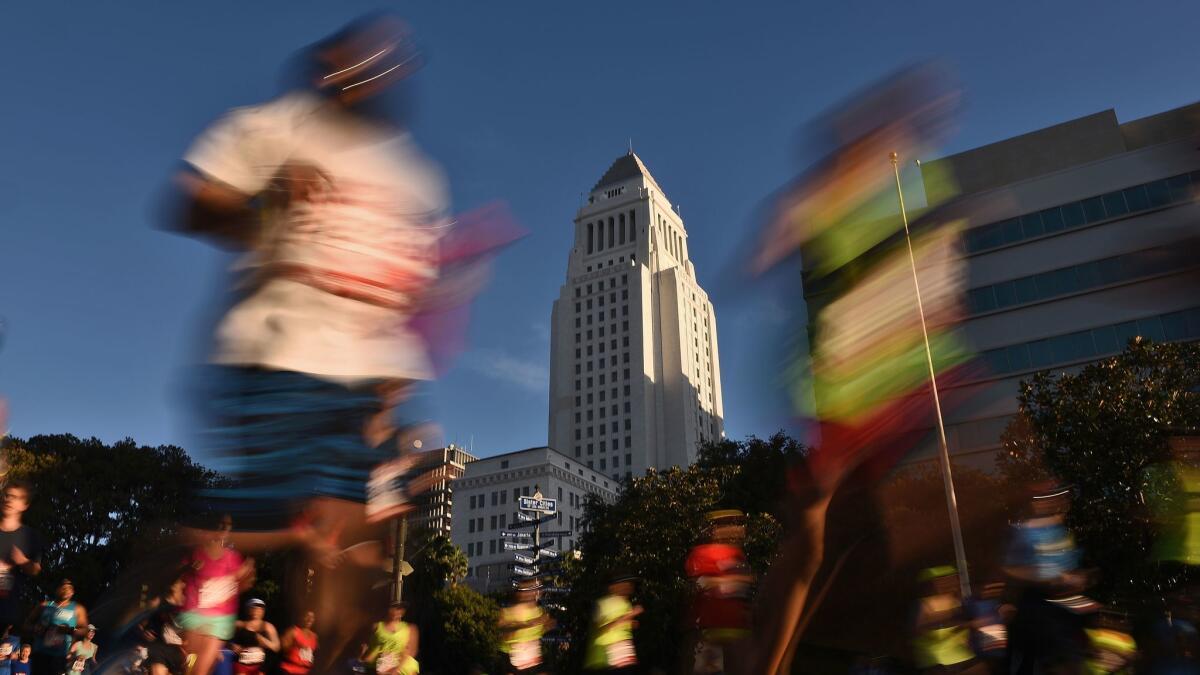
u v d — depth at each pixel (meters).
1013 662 5.41
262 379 2.24
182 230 2.38
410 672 4.76
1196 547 6.85
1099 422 20.27
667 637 22.80
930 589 5.56
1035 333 42.44
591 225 143.50
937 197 2.47
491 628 39.09
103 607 2.84
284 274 2.38
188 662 2.86
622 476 119.56
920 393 2.28
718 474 30.30
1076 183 43.53
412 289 2.71
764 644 2.31
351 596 2.44
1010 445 22.31
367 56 2.76
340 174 2.58
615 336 129.00
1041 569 5.28
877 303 2.31
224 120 2.43
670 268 134.00
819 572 2.41
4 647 5.41
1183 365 20.56
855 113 2.49
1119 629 5.82
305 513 2.28
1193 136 13.27
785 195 2.49
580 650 27.05
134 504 33.34
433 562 32.25
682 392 125.44
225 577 2.94
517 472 96.69
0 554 5.16
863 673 4.27
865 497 2.34
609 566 26.34
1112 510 18.25
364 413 2.40
